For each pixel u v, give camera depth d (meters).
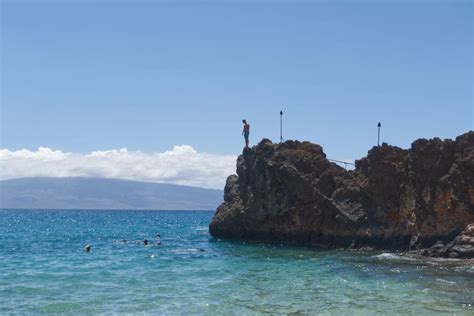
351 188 56.03
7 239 73.75
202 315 23.83
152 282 32.56
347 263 41.62
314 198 57.47
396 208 52.66
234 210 64.62
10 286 30.83
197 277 34.66
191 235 84.25
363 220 54.34
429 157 50.16
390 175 53.09
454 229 48.03
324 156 62.25
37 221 156.25
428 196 49.75
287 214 59.16
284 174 58.91
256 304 26.00
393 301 26.53
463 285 30.98
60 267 39.66
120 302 26.53
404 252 49.88
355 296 27.86
